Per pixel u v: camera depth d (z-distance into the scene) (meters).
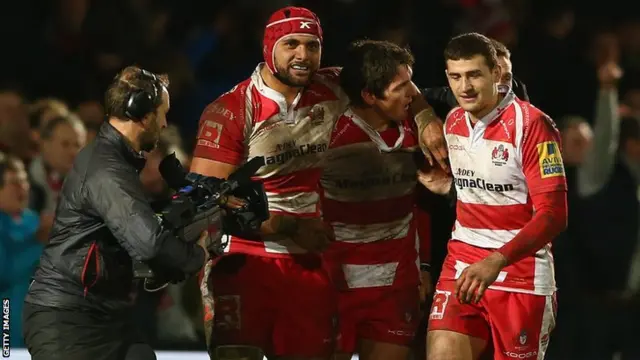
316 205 21.44
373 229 22.27
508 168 19.84
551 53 38.66
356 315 22.53
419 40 38.16
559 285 29.39
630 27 41.84
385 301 22.41
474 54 19.56
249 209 19.56
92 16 38.56
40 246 27.22
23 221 27.22
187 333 28.58
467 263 20.38
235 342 21.00
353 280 22.38
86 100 36.94
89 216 18.42
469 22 39.59
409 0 39.47
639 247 30.42
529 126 19.69
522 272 20.17
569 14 40.22
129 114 18.55
